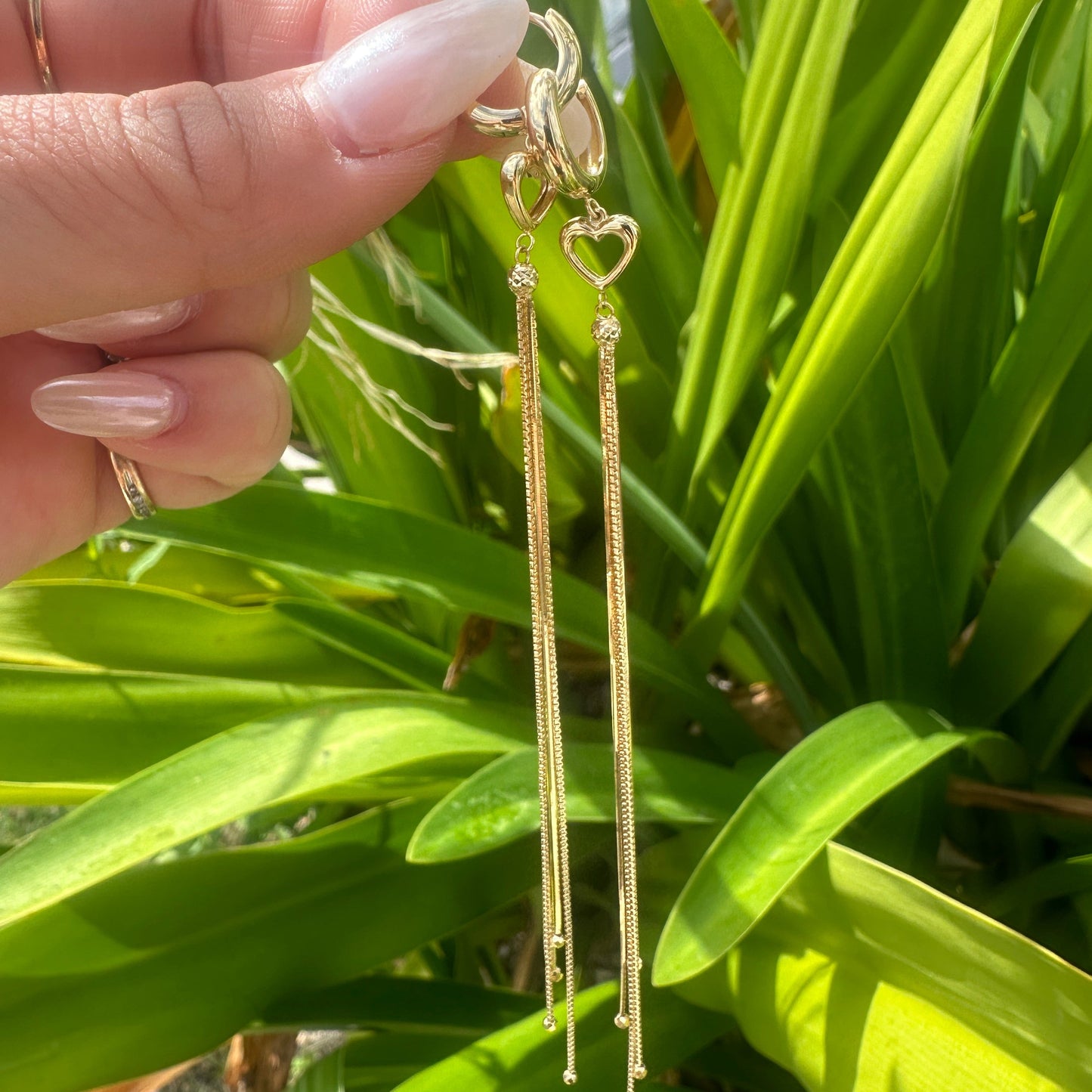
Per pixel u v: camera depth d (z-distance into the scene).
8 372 0.15
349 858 0.15
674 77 0.19
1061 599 0.14
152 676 0.15
